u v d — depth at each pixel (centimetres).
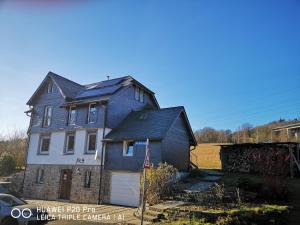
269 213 1214
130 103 2497
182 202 1504
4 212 1152
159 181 1669
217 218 1128
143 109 2661
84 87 2875
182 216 1240
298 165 2092
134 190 1930
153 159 1908
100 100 2216
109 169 2081
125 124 2272
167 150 2009
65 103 2453
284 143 2194
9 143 4841
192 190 1700
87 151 2261
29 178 2572
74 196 2211
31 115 2748
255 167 2288
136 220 1343
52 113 2600
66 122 2455
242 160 2411
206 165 3106
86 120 2320
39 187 2475
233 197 1506
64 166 2358
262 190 1536
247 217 1139
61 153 2411
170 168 1770
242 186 1647
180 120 2328
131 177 1972
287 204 1407
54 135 2519
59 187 2352
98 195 2072
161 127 2028
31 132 2695
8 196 1264
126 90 2458
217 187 1641
